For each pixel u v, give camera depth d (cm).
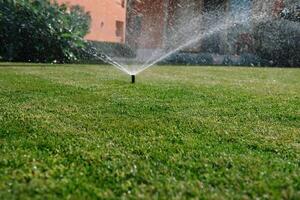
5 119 365
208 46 1850
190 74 949
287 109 462
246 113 431
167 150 282
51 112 405
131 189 209
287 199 198
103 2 1605
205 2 1877
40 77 709
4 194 198
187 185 214
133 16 1895
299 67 1606
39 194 199
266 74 1057
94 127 346
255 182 220
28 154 263
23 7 1127
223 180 223
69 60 1202
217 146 298
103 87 605
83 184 213
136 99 500
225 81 795
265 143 311
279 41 1680
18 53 1138
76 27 1235
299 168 249
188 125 365
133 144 295
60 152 270
